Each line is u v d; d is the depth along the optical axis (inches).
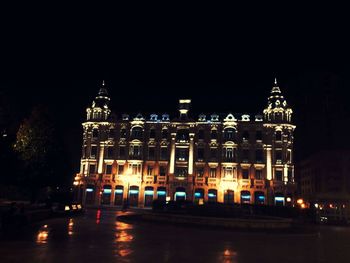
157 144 3590.1
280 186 3319.4
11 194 2507.4
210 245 882.8
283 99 3545.8
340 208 3053.6
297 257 751.7
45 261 606.9
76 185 3622.0
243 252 791.1
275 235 1182.9
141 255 697.6
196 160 3501.5
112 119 3715.6
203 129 3555.6
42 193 2704.2
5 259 617.9
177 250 780.0
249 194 3353.8
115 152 3634.4
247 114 3597.4
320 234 1392.7
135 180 3543.3
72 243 828.6
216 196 3400.6
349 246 1005.8
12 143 1611.7
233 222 1326.3
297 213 2198.6
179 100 3720.5
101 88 3887.8
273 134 3430.1
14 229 1072.2
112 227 1267.2
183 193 3447.3
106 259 639.8
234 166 3422.7
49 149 2220.7
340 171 3339.1
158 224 1396.4
